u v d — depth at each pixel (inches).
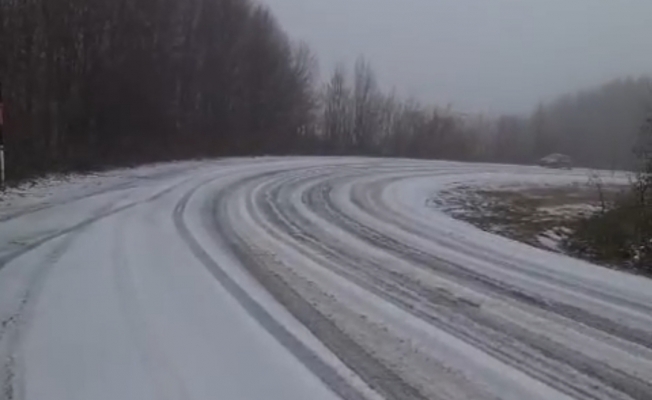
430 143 1916.8
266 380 202.4
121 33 1069.8
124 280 307.0
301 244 414.3
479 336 249.0
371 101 1889.8
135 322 249.3
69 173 745.6
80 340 228.7
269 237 432.5
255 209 553.9
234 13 1487.5
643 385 207.9
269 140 1425.9
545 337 250.4
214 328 246.8
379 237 452.1
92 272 319.3
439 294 307.3
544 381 209.0
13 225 434.3
